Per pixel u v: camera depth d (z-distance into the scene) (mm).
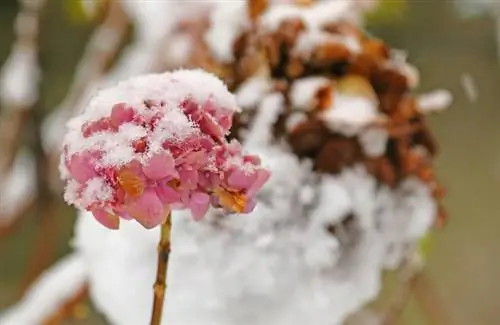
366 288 997
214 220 961
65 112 1715
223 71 1021
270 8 1032
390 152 999
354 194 975
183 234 965
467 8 2996
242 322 968
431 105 1011
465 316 2289
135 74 1470
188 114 807
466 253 2502
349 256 983
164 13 1336
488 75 2967
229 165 804
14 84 1702
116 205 783
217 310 964
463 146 2834
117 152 781
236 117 984
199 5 1153
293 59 996
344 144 981
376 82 1002
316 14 1017
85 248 1046
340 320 1009
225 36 1030
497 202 2666
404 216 999
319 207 969
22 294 1632
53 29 3053
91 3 1733
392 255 1014
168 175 781
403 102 1002
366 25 1663
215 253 961
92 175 786
